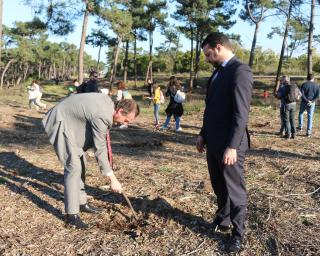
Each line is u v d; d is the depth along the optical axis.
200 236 2.82
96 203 3.44
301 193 3.67
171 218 3.08
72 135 2.89
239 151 2.54
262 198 3.49
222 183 2.76
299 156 5.47
